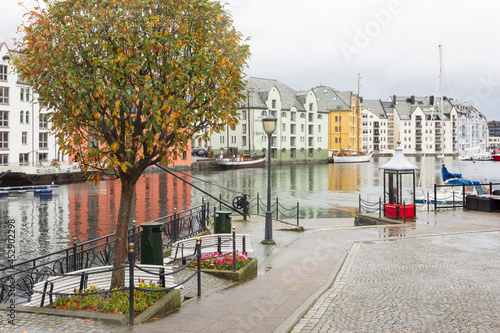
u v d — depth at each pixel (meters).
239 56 8.43
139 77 7.32
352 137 142.50
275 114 113.19
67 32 6.93
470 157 138.00
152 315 7.01
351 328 6.56
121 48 7.27
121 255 8.09
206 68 7.80
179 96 7.71
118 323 6.64
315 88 149.62
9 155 60.94
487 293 8.41
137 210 34.50
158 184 58.22
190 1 7.75
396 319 6.95
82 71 7.32
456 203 32.03
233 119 8.68
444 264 11.14
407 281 9.52
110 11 7.21
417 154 179.38
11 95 61.22
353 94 145.50
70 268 11.25
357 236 15.91
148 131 7.32
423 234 15.91
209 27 8.09
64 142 7.55
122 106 7.08
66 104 7.32
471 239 14.76
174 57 7.61
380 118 179.50
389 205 20.25
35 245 21.66
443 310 7.39
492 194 25.39
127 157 7.89
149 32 7.43
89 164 7.71
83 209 34.44
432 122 178.50
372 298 8.25
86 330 6.29
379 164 120.06
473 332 6.30
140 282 7.98
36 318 6.79
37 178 54.41
